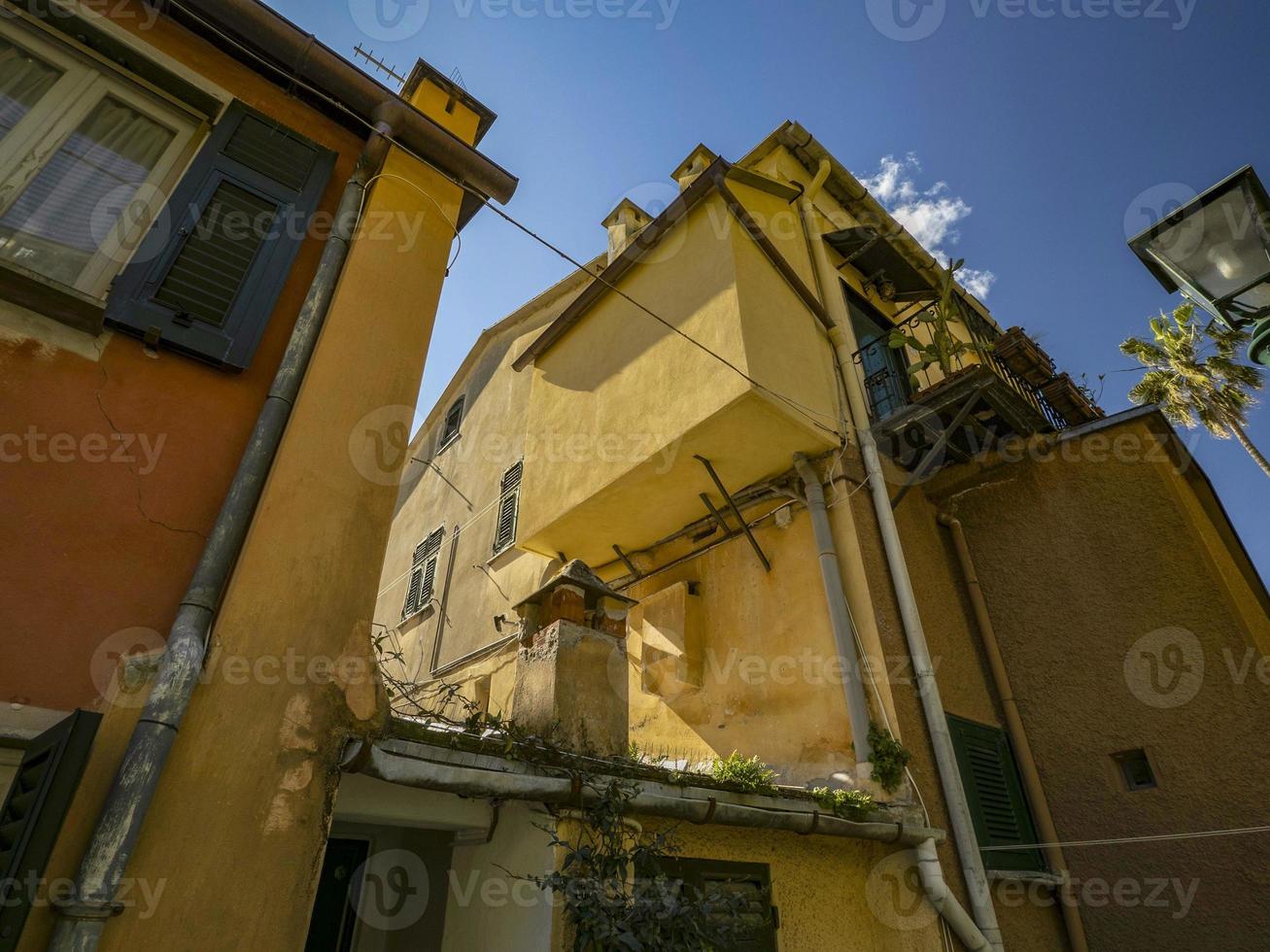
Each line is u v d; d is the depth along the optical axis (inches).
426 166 177.2
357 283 147.2
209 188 142.4
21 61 131.7
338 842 150.7
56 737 80.7
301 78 168.6
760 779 158.7
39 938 76.5
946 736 192.9
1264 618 227.3
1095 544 231.5
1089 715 215.3
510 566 361.4
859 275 331.6
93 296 120.0
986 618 247.3
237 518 113.3
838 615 204.8
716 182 250.1
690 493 252.2
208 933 84.7
